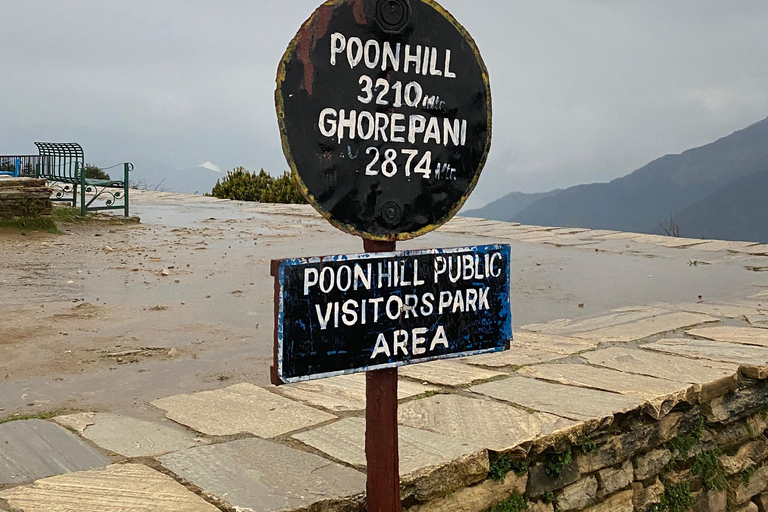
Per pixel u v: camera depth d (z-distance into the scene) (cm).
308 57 257
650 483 425
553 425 377
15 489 292
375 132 274
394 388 289
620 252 1084
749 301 732
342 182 268
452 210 296
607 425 391
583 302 729
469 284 300
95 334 552
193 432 365
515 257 1027
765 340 562
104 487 296
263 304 671
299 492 299
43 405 400
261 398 419
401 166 281
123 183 1262
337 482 310
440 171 292
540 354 523
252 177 2042
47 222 1072
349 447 348
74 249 940
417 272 286
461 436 361
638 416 415
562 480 378
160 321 599
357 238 1120
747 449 483
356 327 273
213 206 1656
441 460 329
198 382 450
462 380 456
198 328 581
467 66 296
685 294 770
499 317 310
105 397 417
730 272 916
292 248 1006
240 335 564
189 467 321
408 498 315
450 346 296
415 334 287
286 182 2000
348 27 264
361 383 455
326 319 266
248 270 836
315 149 261
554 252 1077
